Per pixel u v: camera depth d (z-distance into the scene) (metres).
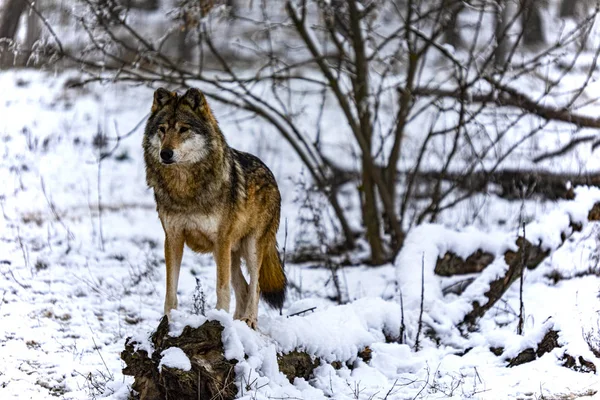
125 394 5.43
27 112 16.33
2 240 9.15
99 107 17.48
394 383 5.77
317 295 8.70
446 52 9.73
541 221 8.16
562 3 27.44
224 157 6.12
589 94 15.62
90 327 6.97
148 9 22.66
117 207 11.88
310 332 6.01
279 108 18.11
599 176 10.39
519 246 7.71
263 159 15.47
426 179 12.76
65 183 12.76
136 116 17.17
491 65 10.21
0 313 6.91
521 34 9.79
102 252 9.41
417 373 6.03
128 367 5.23
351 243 10.94
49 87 18.23
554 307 7.16
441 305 7.25
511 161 12.74
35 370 5.87
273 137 16.83
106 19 9.52
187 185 5.89
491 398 5.36
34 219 10.27
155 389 5.14
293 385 5.64
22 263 8.45
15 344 6.28
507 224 10.89
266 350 5.50
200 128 5.90
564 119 10.98
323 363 5.96
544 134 14.08
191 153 5.83
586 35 10.05
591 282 7.72
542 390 5.38
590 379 5.45
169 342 5.19
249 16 23.42
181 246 6.15
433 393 5.57
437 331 6.97
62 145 14.68
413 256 8.21
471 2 10.15
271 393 5.23
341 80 10.96
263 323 6.11
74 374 5.85
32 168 13.13
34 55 9.39
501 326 7.23
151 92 19.23
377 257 10.26
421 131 15.90
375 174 10.03
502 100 10.57
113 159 14.64
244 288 6.75
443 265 8.31
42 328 6.73
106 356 6.31
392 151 10.78
